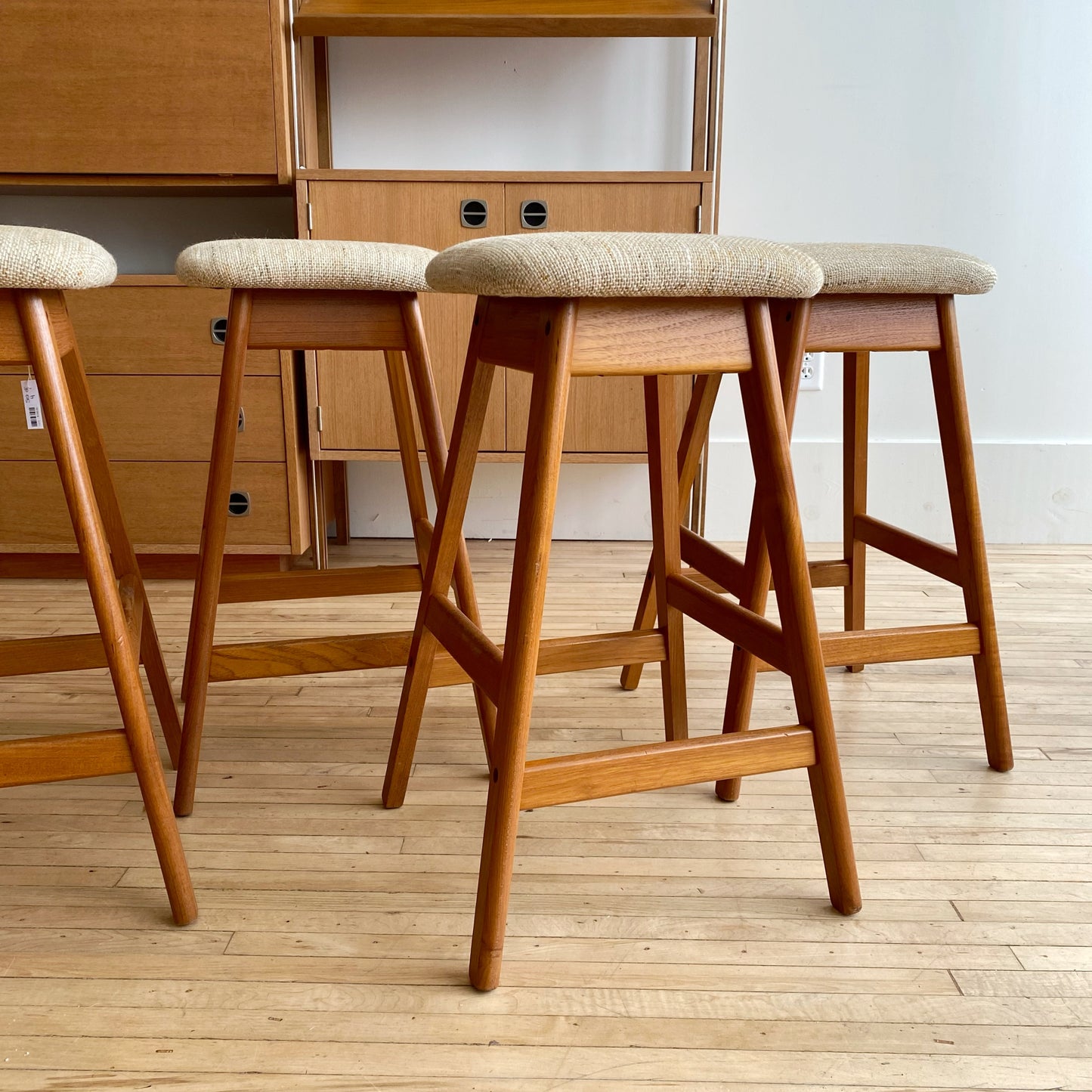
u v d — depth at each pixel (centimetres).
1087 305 254
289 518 221
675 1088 81
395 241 212
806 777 136
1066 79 242
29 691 163
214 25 202
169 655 179
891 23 239
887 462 259
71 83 204
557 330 85
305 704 160
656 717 154
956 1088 81
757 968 95
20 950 97
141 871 112
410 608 208
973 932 101
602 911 104
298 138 215
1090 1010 90
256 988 92
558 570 239
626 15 215
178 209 246
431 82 244
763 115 244
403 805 127
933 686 169
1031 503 261
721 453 261
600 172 209
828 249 123
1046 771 137
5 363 91
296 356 222
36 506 219
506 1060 83
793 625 101
